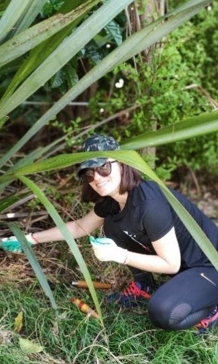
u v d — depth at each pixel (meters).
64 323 1.94
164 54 2.47
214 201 3.19
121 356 1.85
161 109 2.52
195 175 3.36
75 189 2.52
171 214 1.86
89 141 1.83
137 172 1.85
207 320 1.99
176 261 1.86
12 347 1.84
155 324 1.89
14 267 2.18
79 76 2.83
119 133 2.75
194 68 2.82
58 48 1.70
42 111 3.12
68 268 2.23
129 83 2.75
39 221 2.45
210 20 2.94
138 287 2.09
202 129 1.85
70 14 1.59
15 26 1.74
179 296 1.87
